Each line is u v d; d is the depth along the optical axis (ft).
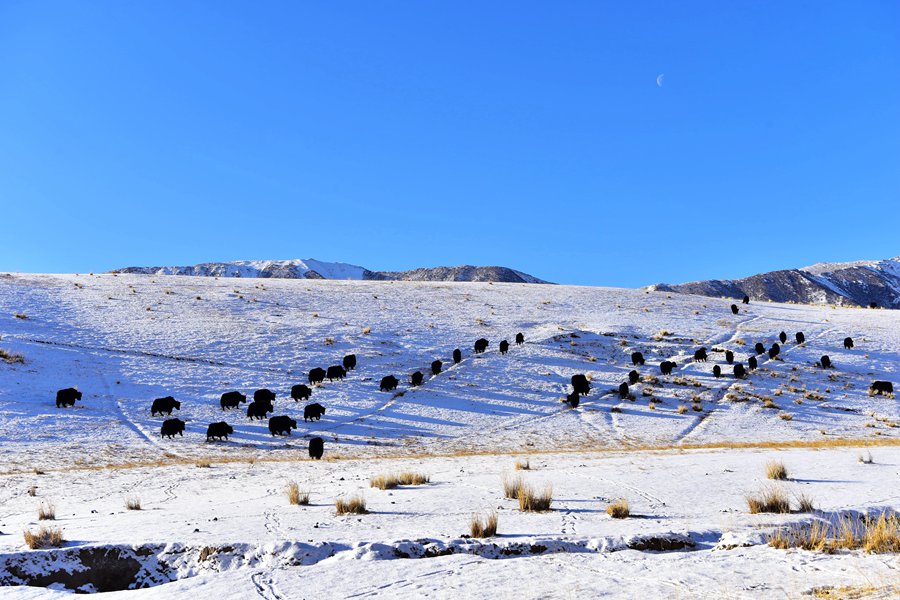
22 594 21.66
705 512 34.22
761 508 33.78
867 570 21.35
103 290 215.92
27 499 49.37
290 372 152.15
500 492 42.88
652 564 23.49
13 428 102.12
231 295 225.56
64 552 26.07
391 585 21.08
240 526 31.19
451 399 139.74
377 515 34.58
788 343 194.29
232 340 171.01
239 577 22.68
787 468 53.06
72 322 173.06
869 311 252.21
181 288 232.32
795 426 124.57
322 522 32.22
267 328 185.37
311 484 53.57
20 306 181.68
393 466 69.26
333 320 200.54
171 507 41.52
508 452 99.40
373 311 217.15
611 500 38.75
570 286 297.12
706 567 22.74
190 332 174.70
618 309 236.22
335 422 120.37
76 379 133.59
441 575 22.18
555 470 56.29
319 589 20.85
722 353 181.06
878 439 111.65
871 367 171.12
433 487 47.06
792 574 21.34
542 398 143.95
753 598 18.67
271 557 25.11
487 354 175.11
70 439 99.40
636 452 84.28
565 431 119.75
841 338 200.23
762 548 25.81
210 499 45.80
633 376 156.35
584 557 24.90
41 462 83.35
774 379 160.04
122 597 21.11
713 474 50.24
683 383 155.94
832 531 28.94
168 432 104.78
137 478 62.85
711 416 131.44
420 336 188.34
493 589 20.35
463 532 28.48
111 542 27.07
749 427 123.44
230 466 74.95
